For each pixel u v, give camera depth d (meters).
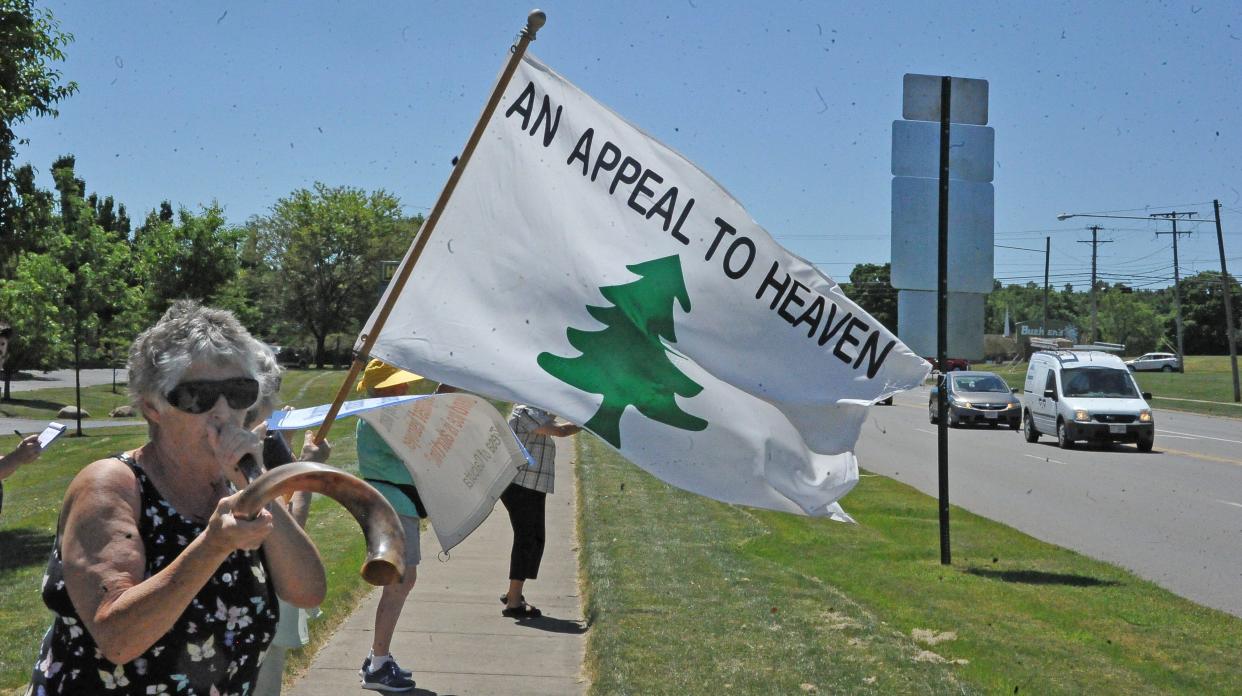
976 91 10.69
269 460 3.06
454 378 4.22
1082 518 14.02
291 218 77.88
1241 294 124.06
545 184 4.41
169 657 2.36
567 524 11.44
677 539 10.23
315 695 5.71
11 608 7.18
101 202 66.00
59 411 37.38
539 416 7.32
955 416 32.44
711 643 6.54
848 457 4.72
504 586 8.37
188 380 2.34
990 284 10.59
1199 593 9.40
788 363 4.59
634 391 4.43
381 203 79.75
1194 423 38.09
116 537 2.27
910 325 10.64
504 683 5.99
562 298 4.40
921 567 9.87
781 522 11.88
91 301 25.92
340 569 8.32
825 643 6.64
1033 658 6.71
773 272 4.55
